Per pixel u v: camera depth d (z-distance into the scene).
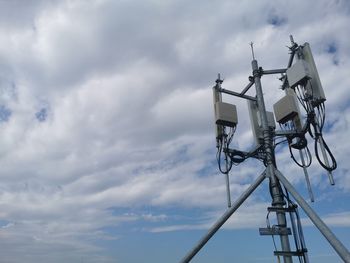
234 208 6.42
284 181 6.30
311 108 6.25
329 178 6.00
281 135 6.96
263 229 6.12
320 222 5.27
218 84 7.80
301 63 6.35
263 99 7.14
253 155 7.30
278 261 6.07
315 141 6.20
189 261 6.41
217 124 7.50
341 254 4.82
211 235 6.36
